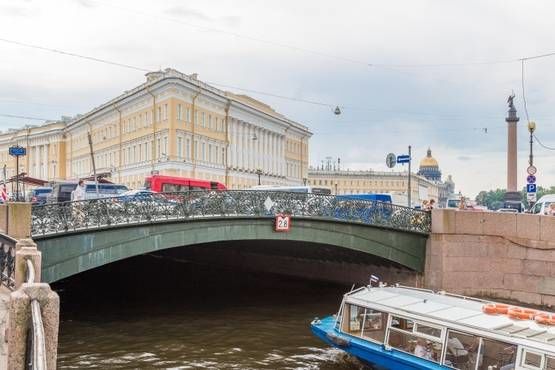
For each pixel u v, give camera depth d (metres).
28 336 5.91
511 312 12.66
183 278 29.64
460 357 12.01
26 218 14.78
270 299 23.67
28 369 5.74
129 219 17.25
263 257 31.61
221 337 16.86
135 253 17.47
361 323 14.09
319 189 37.03
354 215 22.55
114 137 69.19
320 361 14.55
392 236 23.48
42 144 91.19
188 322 18.92
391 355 12.91
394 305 13.68
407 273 24.53
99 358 14.40
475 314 12.88
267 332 17.58
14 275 9.27
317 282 28.67
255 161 75.62
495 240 23.31
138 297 23.88
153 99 59.84
